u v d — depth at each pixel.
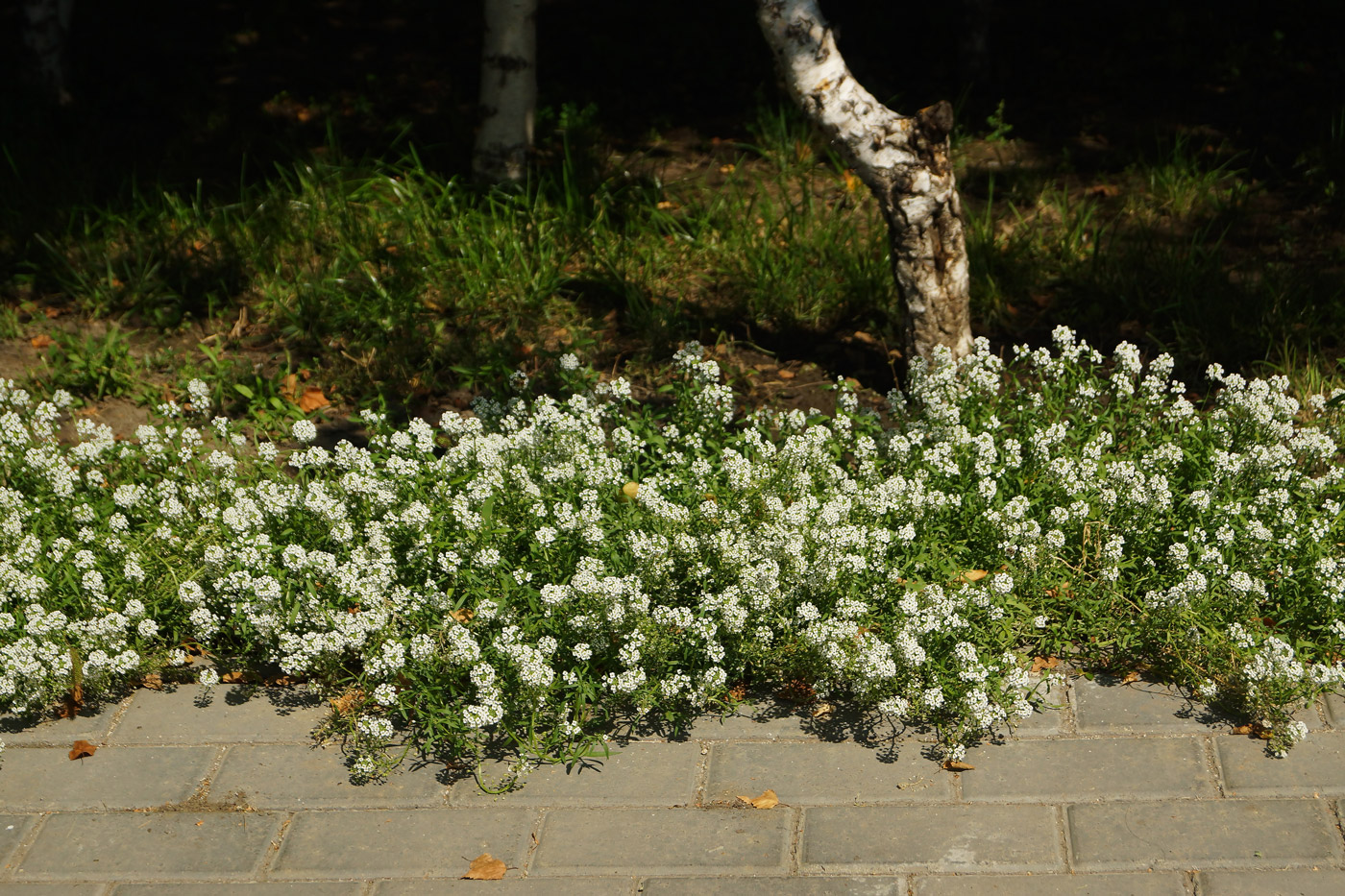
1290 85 9.13
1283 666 3.73
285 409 5.93
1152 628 4.04
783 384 6.16
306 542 4.68
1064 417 5.34
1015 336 6.45
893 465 4.95
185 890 3.37
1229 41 9.83
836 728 3.90
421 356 6.44
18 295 7.25
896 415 5.34
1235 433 4.99
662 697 3.96
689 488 4.81
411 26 11.53
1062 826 3.43
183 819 3.64
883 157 5.34
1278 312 6.11
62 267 7.34
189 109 9.58
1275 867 3.23
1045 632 4.21
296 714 4.11
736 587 4.16
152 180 8.36
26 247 7.48
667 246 7.41
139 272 7.23
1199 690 3.86
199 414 6.00
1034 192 7.81
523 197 7.57
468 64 10.56
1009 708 3.77
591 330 6.68
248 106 9.73
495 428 5.46
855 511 4.63
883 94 9.38
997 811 3.51
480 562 4.24
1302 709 3.84
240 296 7.14
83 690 4.20
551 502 4.77
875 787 3.63
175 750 3.95
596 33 10.95
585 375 5.81
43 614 4.19
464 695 3.94
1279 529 4.47
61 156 8.57
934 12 10.52
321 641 4.01
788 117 8.86
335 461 4.93
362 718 3.86
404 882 3.37
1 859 3.52
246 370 6.36
